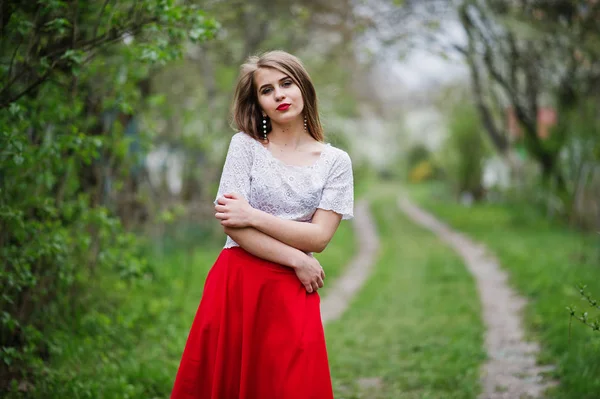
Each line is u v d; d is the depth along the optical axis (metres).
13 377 3.82
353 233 17.25
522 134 16.00
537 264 8.68
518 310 6.67
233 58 9.26
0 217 3.44
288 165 2.52
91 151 4.03
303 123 2.61
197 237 10.68
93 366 4.17
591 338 4.46
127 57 4.42
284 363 2.40
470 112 23.17
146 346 4.95
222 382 2.46
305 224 2.46
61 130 4.21
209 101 10.77
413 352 5.20
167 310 6.02
